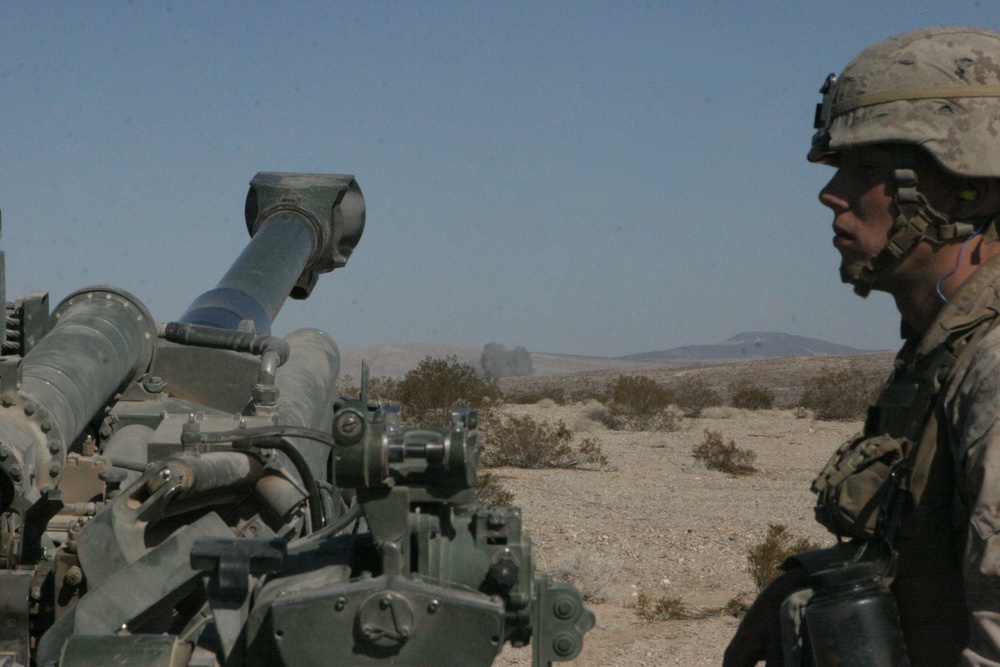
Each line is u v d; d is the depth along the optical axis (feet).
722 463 65.31
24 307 17.81
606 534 42.24
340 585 7.34
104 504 14.19
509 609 7.98
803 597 8.09
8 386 13.24
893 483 7.55
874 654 7.34
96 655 8.22
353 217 32.58
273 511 15.11
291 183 32.22
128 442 17.13
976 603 6.65
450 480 7.73
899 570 7.58
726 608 30.96
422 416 81.97
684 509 49.11
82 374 15.44
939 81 7.68
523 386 218.18
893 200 7.91
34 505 13.15
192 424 12.64
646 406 94.17
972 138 7.57
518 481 56.75
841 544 8.25
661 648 26.35
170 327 20.47
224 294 24.67
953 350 7.36
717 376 223.51
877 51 8.01
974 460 6.75
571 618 8.14
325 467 22.09
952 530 7.35
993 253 7.80
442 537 7.97
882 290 8.30
